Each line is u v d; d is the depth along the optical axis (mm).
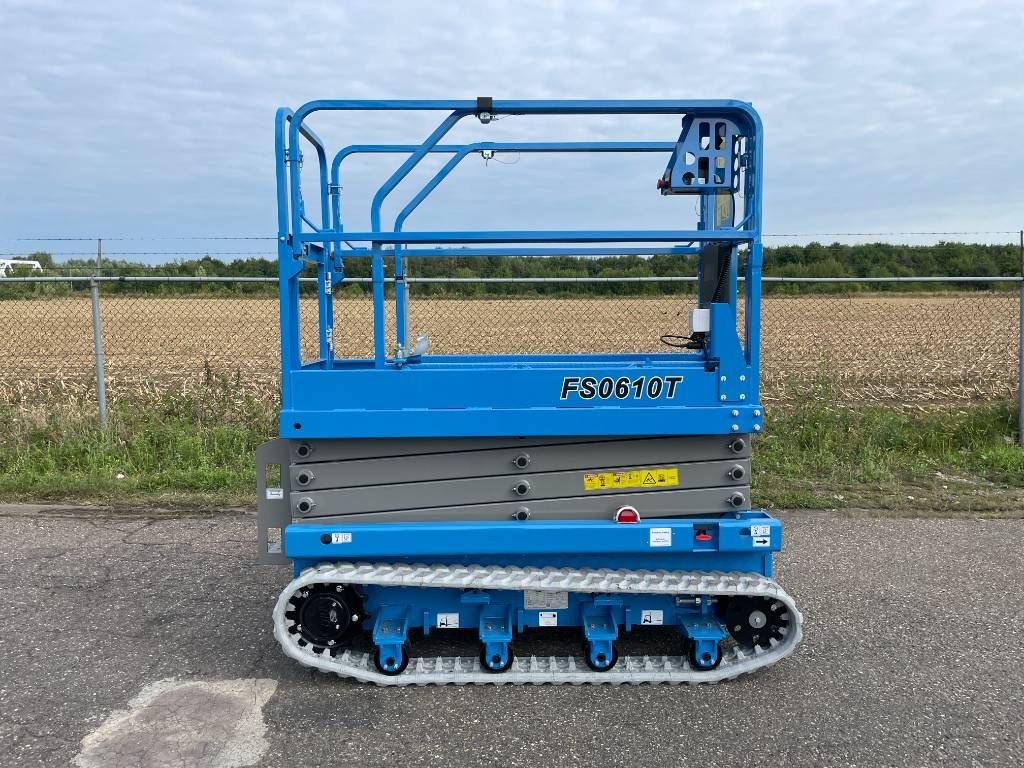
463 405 3363
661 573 3516
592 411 3350
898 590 4578
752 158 3357
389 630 3512
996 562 4992
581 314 10383
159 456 7156
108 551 5254
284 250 3344
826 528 5648
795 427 7676
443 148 4219
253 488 6551
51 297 12992
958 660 3756
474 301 10141
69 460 7000
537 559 3555
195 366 11727
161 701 3389
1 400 8531
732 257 3492
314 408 3373
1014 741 3090
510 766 2941
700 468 3465
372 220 3570
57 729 3164
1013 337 15625
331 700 3408
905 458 7211
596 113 3383
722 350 3369
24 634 4039
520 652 3854
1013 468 6855
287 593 3398
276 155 3328
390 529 3400
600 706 3365
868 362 12625
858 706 3355
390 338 10602
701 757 2994
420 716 3283
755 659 3527
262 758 2977
